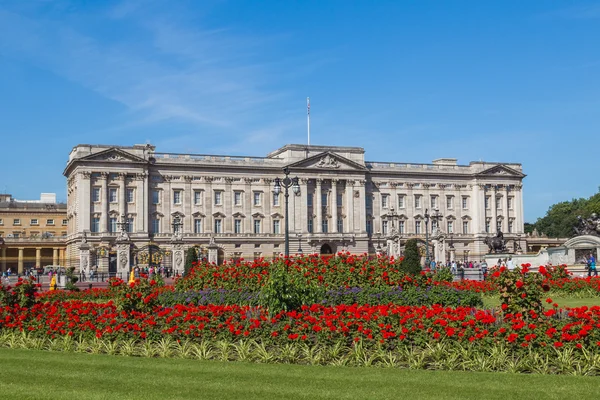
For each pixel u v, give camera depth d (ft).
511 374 76.13
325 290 125.70
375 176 530.27
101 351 92.94
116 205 454.81
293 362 84.74
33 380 73.87
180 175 479.00
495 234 552.82
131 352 90.43
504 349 81.66
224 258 478.18
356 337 86.38
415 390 68.64
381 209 529.86
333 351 85.35
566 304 151.84
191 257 219.20
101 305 108.78
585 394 66.49
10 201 618.03
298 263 143.33
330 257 144.15
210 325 94.07
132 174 459.73
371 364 82.58
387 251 411.34
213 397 66.49
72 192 481.87
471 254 545.03
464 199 555.28
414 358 82.94
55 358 87.04
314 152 507.30
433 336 85.10
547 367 78.13
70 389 69.72
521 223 563.89
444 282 142.51
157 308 104.88
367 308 94.58
